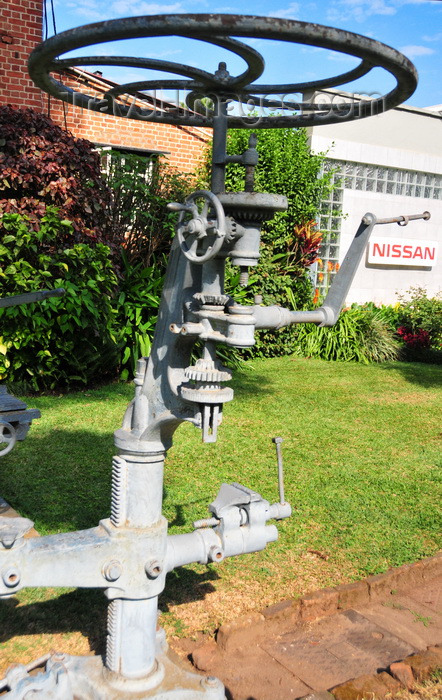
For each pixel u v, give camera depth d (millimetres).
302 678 2625
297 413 6840
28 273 6496
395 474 5047
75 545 2061
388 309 12812
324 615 3109
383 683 2520
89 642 2736
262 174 10141
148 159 9422
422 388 8648
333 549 3684
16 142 6906
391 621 3094
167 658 2395
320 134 12141
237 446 5539
